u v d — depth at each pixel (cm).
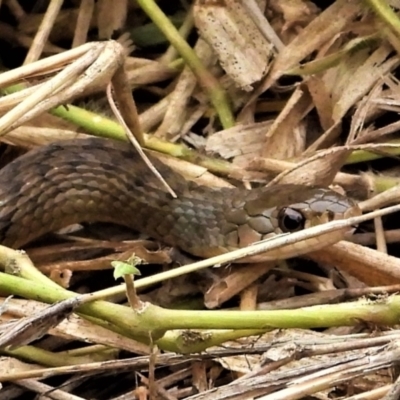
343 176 214
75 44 217
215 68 216
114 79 212
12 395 210
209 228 213
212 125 216
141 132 214
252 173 215
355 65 215
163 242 214
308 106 215
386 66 215
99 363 210
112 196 214
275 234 213
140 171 214
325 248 212
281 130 215
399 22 215
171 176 214
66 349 211
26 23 217
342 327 211
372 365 208
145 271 213
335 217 212
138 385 210
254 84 215
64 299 209
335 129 215
